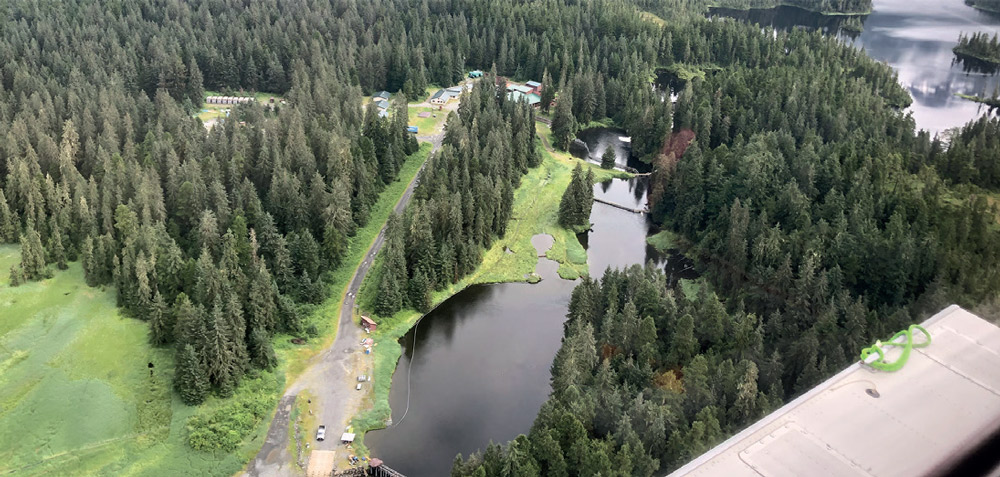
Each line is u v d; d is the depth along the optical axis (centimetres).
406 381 15575
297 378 15162
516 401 15138
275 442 13612
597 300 16400
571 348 14188
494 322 17750
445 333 17225
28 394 14338
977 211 18238
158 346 15562
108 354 15338
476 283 19300
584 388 13675
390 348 16338
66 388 14462
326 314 17238
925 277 16138
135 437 13538
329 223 19162
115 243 17612
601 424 12662
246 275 16775
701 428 11731
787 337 15562
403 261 17888
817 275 17000
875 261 16625
